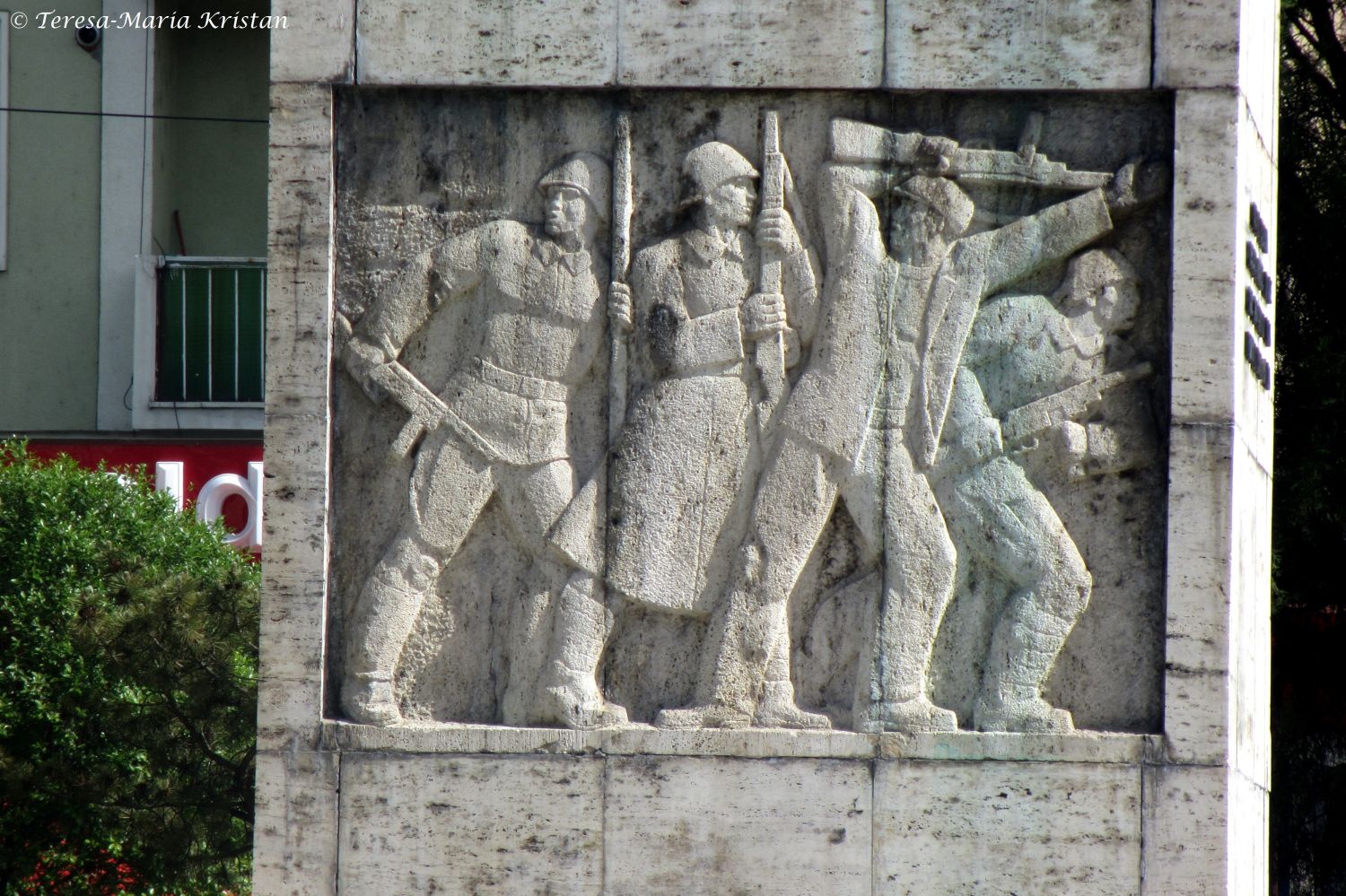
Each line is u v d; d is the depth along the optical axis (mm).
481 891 15883
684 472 16453
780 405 16531
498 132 16875
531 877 15875
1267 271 18078
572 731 16016
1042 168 16531
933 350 16453
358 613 16406
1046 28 16484
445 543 16453
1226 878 15602
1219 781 15695
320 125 16688
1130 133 16562
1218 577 15922
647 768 15953
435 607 16516
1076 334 16438
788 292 16625
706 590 16328
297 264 16594
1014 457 16375
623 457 16484
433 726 16125
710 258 16609
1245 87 16562
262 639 16219
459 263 16688
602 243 16781
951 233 16609
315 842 15984
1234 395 16062
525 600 16422
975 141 16641
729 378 16562
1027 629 16094
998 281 16562
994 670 16094
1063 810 15758
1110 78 16391
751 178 16719
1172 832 15680
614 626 16375
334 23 16750
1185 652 15883
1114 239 16609
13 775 24484
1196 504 16016
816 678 16266
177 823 24547
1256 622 17141
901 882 15750
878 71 16562
